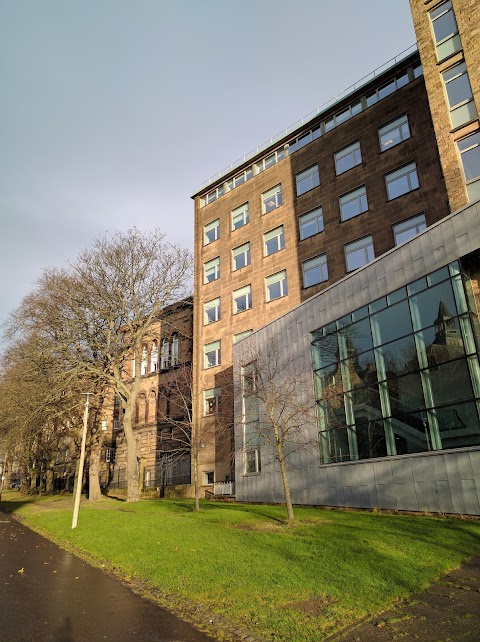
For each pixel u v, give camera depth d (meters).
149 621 7.23
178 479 37.84
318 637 6.33
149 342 45.59
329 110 33.66
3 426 33.88
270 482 23.64
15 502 38.34
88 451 34.88
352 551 10.52
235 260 38.16
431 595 7.75
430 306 16.22
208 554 11.26
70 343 29.50
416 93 28.81
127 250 31.69
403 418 16.77
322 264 31.58
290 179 35.44
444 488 14.88
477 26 19.44
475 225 14.98
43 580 10.04
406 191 28.09
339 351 20.34
